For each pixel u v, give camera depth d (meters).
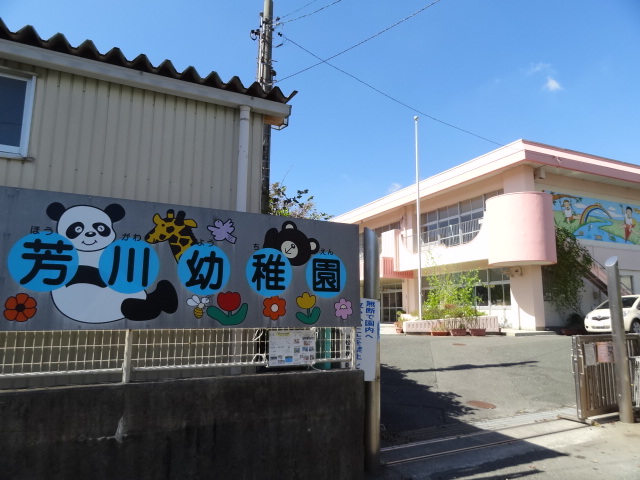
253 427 3.82
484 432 6.05
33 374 3.23
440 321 17.50
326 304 4.39
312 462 4.04
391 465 4.83
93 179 4.71
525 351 12.09
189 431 3.57
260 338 4.27
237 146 5.44
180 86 5.07
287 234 4.31
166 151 5.08
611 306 6.87
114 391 3.36
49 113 4.61
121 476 3.31
